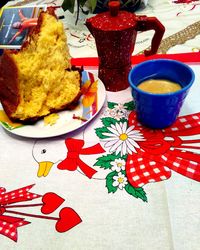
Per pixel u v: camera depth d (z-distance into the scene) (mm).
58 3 588
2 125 319
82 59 421
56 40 324
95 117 329
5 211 253
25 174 280
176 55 405
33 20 421
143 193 252
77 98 332
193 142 290
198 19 488
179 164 270
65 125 315
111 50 325
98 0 506
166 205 241
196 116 314
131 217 236
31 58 312
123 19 319
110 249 218
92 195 256
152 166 272
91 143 302
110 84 358
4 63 309
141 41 450
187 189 250
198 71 371
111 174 270
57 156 293
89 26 330
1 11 454
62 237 230
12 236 235
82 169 278
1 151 305
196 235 220
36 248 225
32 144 308
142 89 304
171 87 306
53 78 320
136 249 216
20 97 312
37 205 254
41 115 322
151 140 297
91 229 232
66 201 254
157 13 519
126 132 309
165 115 292
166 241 219
